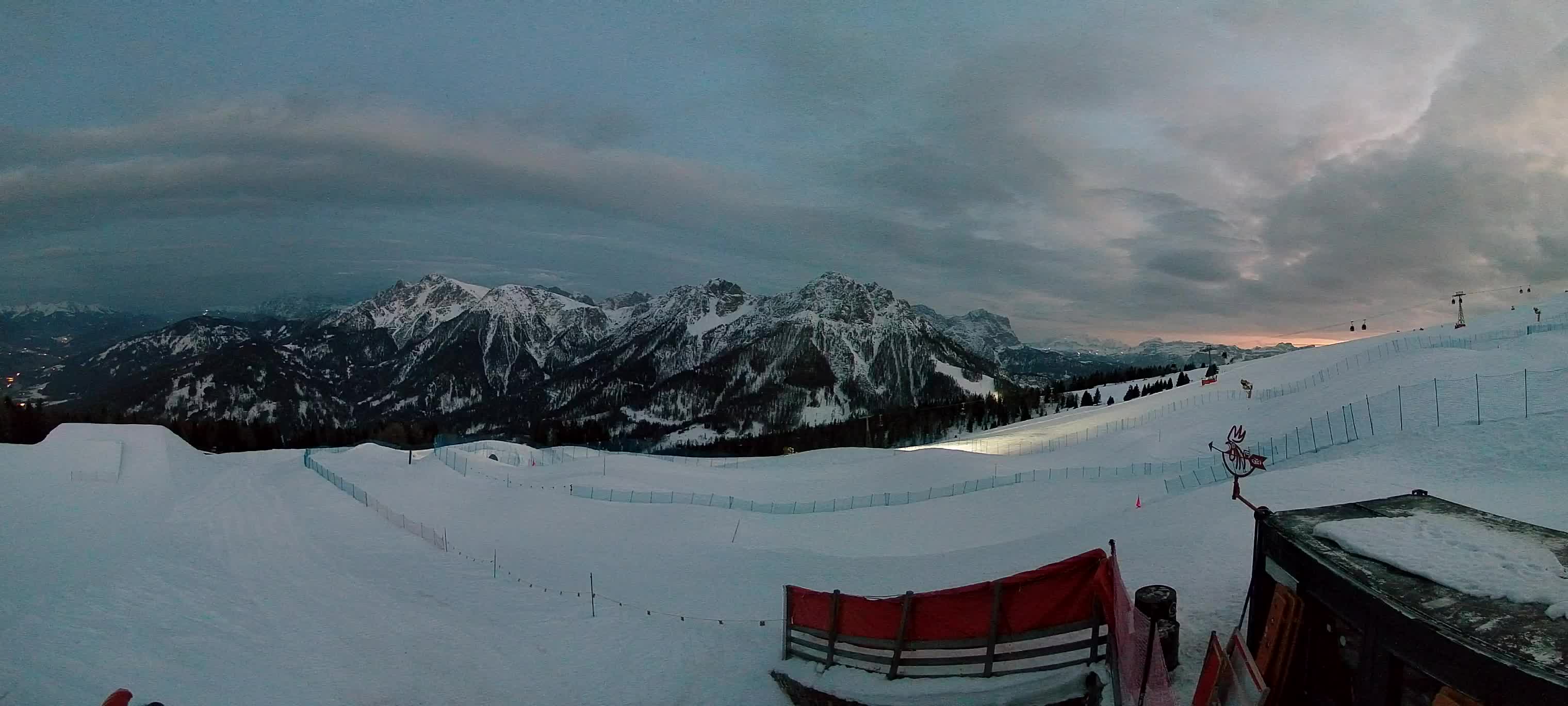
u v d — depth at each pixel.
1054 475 59.56
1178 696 12.55
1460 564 9.88
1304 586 11.16
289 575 33.47
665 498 60.25
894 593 26.81
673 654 22.98
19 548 35.22
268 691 20.88
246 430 164.00
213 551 37.44
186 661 22.62
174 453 62.78
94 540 38.00
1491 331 80.88
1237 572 18.83
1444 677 8.27
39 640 23.16
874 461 81.69
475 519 50.69
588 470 73.94
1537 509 23.91
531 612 28.78
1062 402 189.38
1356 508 12.91
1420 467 32.62
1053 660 14.13
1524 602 8.72
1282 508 28.14
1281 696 11.25
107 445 57.59
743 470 81.75
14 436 133.25
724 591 30.47
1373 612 9.43
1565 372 42.28
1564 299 96.62
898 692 14.93
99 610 26.80
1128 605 13.85
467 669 22.78
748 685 19.44
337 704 20.33
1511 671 7.44
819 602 18.33
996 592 14.47
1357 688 9.82
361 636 25.66
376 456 78.12
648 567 36.38
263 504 51.16
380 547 40.84
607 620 27.28
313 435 173.62
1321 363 98.69
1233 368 127.75
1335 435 45.44
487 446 97.06
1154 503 33.75
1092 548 26.28
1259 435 54.69
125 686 20.34
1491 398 41.28
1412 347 83.25
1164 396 110.88
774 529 46.97
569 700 20.31
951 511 48.84
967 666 14.79
